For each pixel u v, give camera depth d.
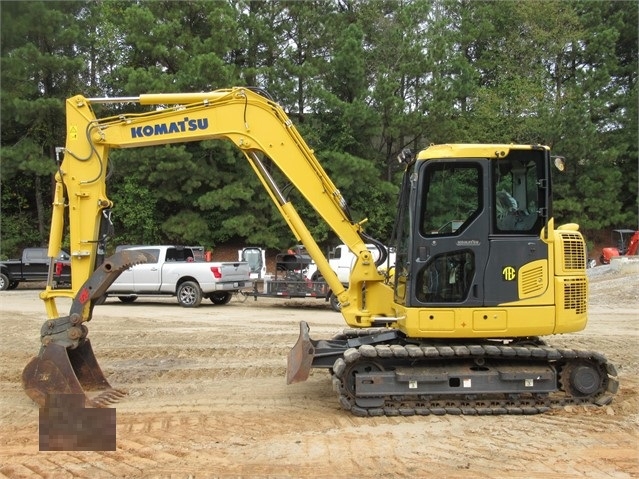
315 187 7.37
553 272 6.48
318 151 29.03
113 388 7.62
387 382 6.41
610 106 32.59
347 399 6.52
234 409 6.79
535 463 5.15
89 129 7.28
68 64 26.30
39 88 27.83
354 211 29.16
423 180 6.50
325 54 31.33
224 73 25.89
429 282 6.47
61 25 26.80
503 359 6.73
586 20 34.19
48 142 28.59
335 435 5.84
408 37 30.44
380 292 7.40
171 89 25.48
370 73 32.03
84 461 5.27
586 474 4.93
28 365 6.65
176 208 30.00
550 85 34.44
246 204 29.03
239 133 7.36
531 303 6.43
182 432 5.98
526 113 32.16
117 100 7.38
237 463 5.16
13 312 15.09
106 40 28.97
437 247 6.45
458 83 30.27
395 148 32.31
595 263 30.55
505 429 5.99
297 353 6.82
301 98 30.05
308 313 15.21
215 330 12.14
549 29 34.56
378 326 7.31
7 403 7.13
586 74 32.06
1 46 25.42
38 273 22.14
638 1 34.09
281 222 29.20
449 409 6.44
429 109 28.81
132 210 28.55
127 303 17.55
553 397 6.72
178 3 28.67
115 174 28.73
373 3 33.09
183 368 8.77
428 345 6.70
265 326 12.73
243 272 17.19
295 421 6.32
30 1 25.03
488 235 6.44
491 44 36.28
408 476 4.89
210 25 28.75
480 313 6.41
